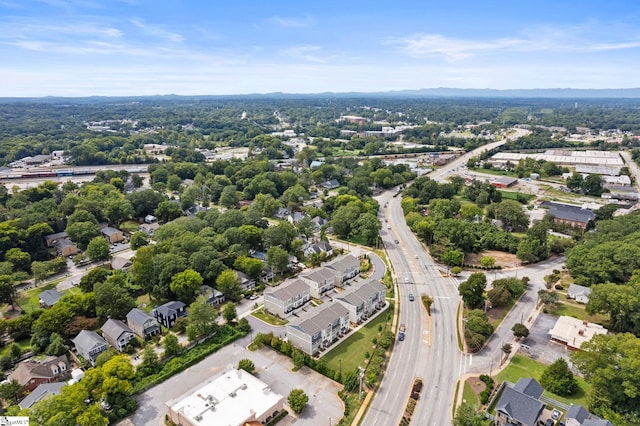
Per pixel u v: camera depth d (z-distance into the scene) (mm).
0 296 118688
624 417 76750
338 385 88625
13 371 92438
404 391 86625
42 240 161375
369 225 170625
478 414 77062
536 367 93938
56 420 66562
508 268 148125
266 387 83062
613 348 81125
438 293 130625
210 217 175125
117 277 126125
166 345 97250
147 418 79250
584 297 121375
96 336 100312
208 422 73938
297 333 99812
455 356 98562
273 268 140000
